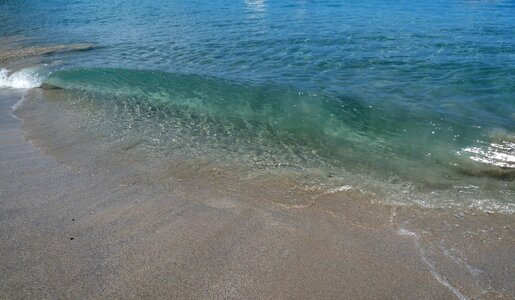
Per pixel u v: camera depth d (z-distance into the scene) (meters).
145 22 23.25
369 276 4.66
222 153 8.16
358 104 10.57
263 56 15.32
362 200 6.38
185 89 11.99
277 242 5.27
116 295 4.29
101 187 6.68
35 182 6.77
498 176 7.13
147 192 6.55
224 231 5.50
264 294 4.36
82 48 17.20
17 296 4.25
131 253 4.97
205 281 4.54
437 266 4.85
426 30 18.97
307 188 6.77
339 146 8.54
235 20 23.05
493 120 9.60
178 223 5.67
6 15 27.14
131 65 14.61
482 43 16.38
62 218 5.72
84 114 10.20
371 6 27.47
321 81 12.42
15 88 12.18
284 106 10.67
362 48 15.95
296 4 29.25
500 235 5.46
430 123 9.48
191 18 24.14
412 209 6.11
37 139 8.57
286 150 8.36
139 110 10.57
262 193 6.59
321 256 5.00
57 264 4.75
